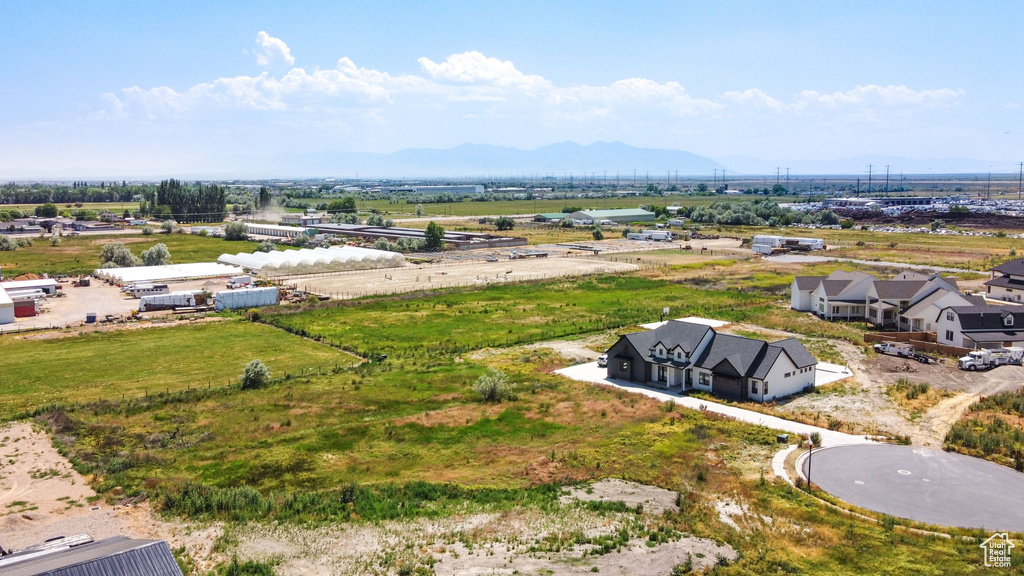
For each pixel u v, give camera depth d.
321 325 87.75
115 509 38.56
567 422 52.16
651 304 100.00
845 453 45.38
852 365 67.19
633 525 36.31
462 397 58.28
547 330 84.19
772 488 40.25
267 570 32.00
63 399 58.00
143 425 51.72
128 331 84.81
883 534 34.78
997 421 49.38
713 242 189.62
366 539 35.34
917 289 85.56
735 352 59.22
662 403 56.28
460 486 41.28
